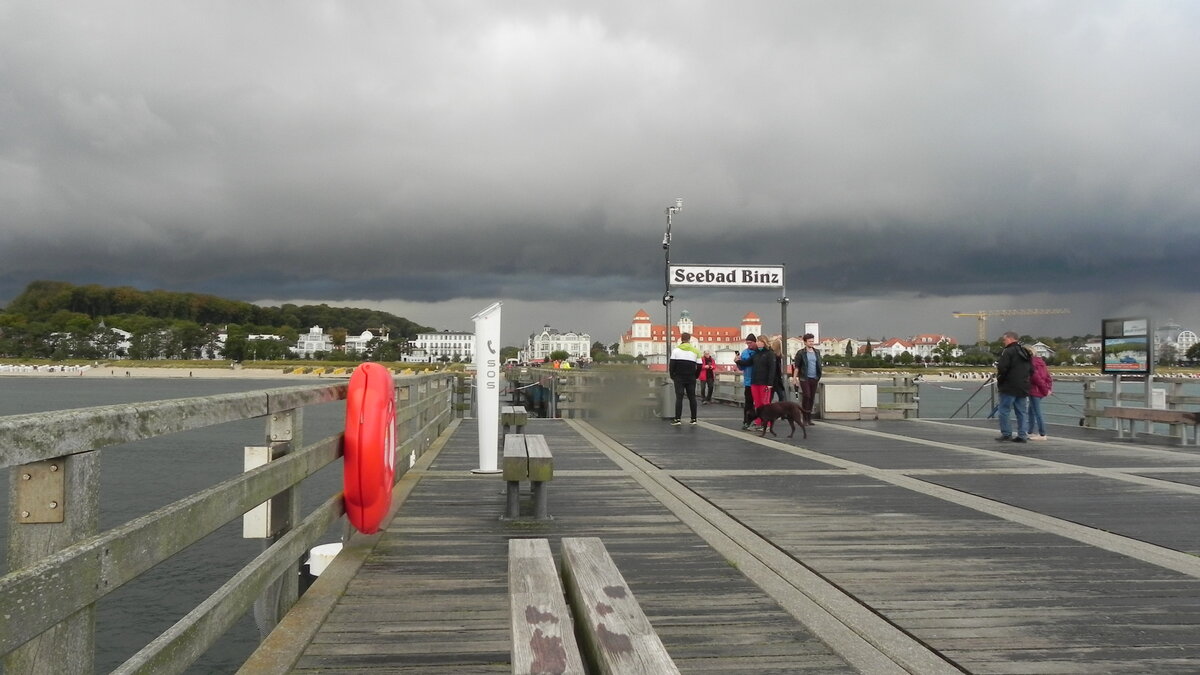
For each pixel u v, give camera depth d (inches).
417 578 201.3
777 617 173.2
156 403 110.6
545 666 80.6
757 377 607.8
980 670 144.5
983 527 266.1
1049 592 192.5
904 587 195.8
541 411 1098.1
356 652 151.1
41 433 81.4
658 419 759.7
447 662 146.6
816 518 280.4
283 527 181.5
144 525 102.3
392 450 235.0
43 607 80.4
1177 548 237.0
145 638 410.9
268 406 163.3
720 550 232.4
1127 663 148.5
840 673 143.0
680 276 767.1
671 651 152.6
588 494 331.0
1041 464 429.4
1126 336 612.7
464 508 296.7
